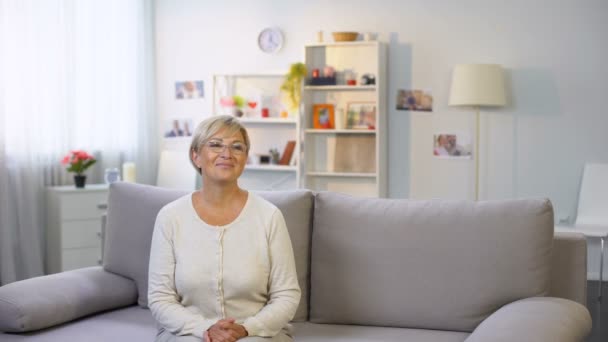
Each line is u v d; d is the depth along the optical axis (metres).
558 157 5.38
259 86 6.07
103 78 5.92
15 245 5.27
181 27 6.34
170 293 2.26
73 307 2.53
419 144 5.71
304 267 2.60
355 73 5.67
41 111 5.41
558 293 2.50
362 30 5.78
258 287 2.24
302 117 5.68
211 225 2.26
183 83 6.36
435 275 2.43
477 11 5.50
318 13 5.91
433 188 5.70
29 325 2.38
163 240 2.28
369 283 2.49
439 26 5.59
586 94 5.30
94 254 5.38
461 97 5.18
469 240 2.42
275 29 6.04
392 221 2.51
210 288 2.22
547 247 2.38
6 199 5.14
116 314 2.67
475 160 5.54
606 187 5.00
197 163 2.33
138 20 6.20
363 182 5.81
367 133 5.69
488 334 1.95
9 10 5.18
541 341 1.87
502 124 5.50
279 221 2.29
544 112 5.39
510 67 5.45
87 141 5.83
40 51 5.39
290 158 5.91
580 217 5.00
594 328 4.02
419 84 5.67
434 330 2.44
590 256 5.36
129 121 6.16
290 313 2.21
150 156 6.38
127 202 2.83
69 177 5.66
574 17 5.29
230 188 2.29
